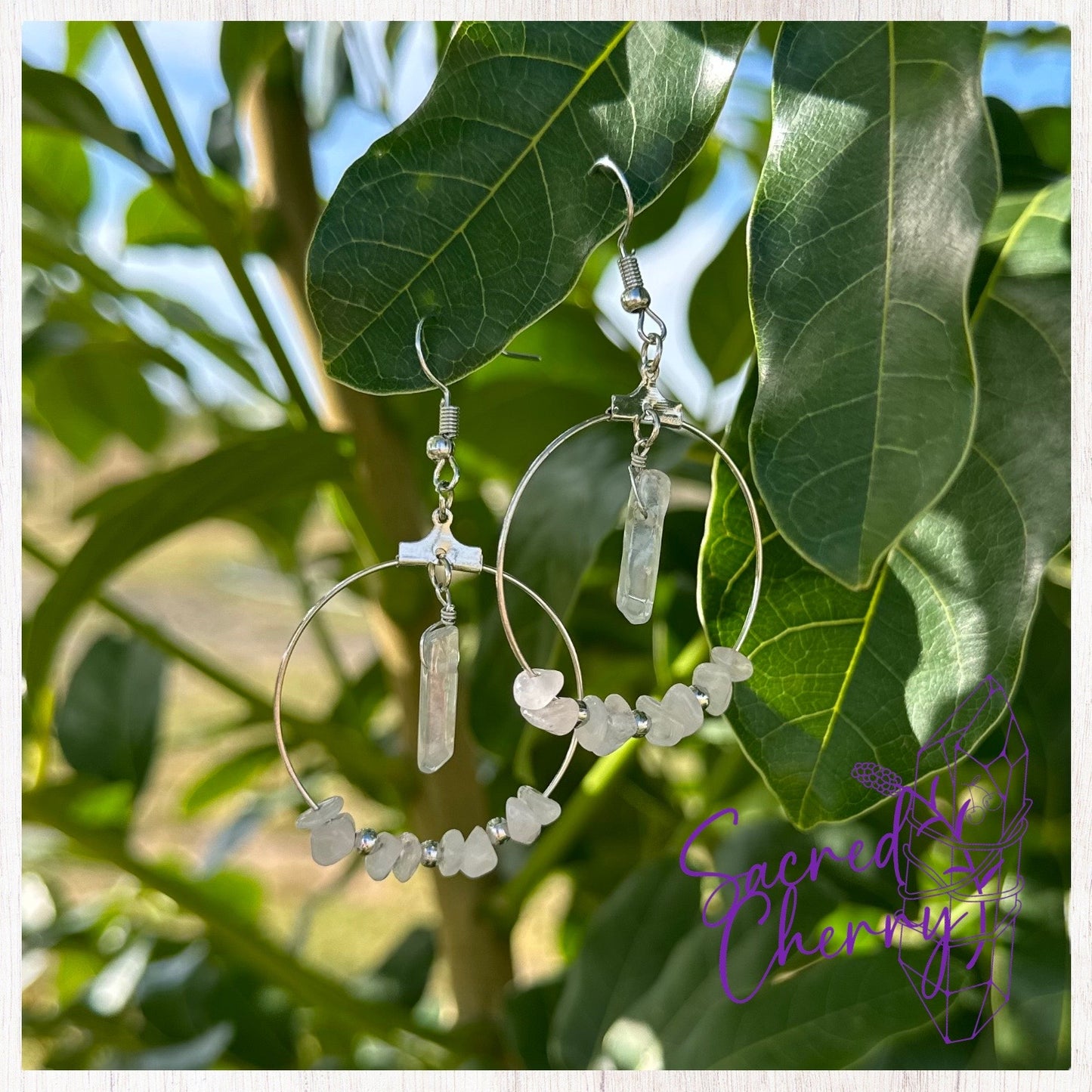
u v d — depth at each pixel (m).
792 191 0.59
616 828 1.25
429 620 0.96
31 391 1.39
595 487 0.81
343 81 1.07
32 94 0.85
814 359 0.57
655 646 1.09
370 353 0.61
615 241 1.17
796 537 0.55
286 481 0.89
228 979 1.19
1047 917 0.87
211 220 0.88
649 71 0.62
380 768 1.01
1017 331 0.65
